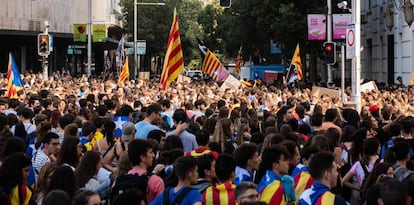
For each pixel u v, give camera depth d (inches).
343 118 608.1
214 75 1258.6
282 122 555.8
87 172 314.2
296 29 1717.5
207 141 382.3
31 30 2037.4
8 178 296.4
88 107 673.6
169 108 635.5
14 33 1882.4
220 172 290.0
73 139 340.5
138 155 310.7
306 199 269.6
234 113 572.4
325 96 852.6
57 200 234.5
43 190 297.4
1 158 349.7
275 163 301.7
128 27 2938.0
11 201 295.9
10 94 853.8
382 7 1854.1
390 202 225.9
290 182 298.2
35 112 618.5
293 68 1360.7
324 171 270.1
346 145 420.8
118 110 561.0
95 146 427.8
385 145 433.1
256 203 211.6
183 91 1039.0
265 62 2640.3
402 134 442.3
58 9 2333.9
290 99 761.6
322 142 347.6
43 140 389.4
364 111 627.8
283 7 1711.4
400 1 1563.7
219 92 1029.2
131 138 381.4
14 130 484.7
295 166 340.5
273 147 307.0
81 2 2615.7
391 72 1786.4
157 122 478.0
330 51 1042.1
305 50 1818.4
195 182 283.1
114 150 383.9
